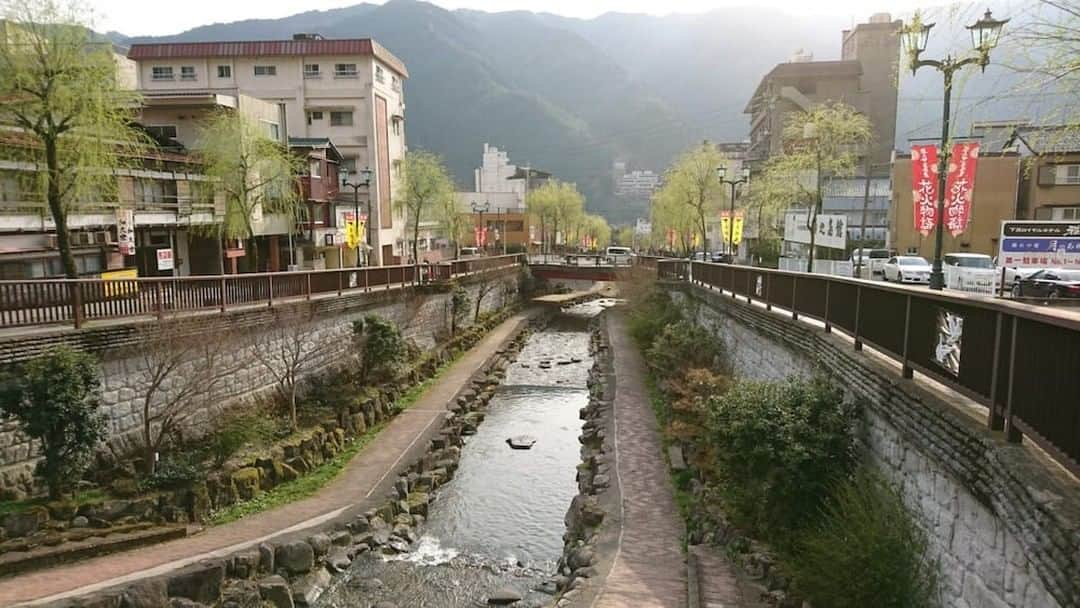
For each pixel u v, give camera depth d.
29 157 15.77
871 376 8.01
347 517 12.88
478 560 12.73
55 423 10.23
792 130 27.25
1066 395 4.28
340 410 18.14
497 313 43.09
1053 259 16.14
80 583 9.23
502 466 18.12
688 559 9.96
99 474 11.77
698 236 45.69
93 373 10.98
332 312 20.31
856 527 7.12
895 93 52.84
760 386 10.14
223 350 14.84
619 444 16.69
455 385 24.92
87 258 20.55
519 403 25.12
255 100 32.03
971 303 5.68
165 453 13.16
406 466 16.11
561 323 47.56
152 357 13.03
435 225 52.97
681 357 21.03
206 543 11.11
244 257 30.98
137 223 22.44
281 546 11.23
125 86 19.28
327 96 42.34
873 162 47.34
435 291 29.41
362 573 11.91
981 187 34.41
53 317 11.45
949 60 11.95
